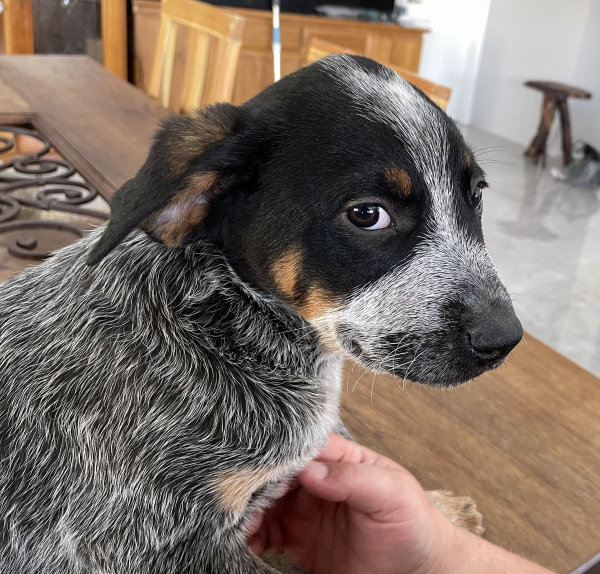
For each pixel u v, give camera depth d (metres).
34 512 0.27
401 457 0.31
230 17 0.65
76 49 1.29
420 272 0.27
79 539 0.26
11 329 0.29
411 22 1.62
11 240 0.44
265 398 0.28
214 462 0.26
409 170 0.26
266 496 0.31
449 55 1.83
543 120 1.60
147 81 1.32
